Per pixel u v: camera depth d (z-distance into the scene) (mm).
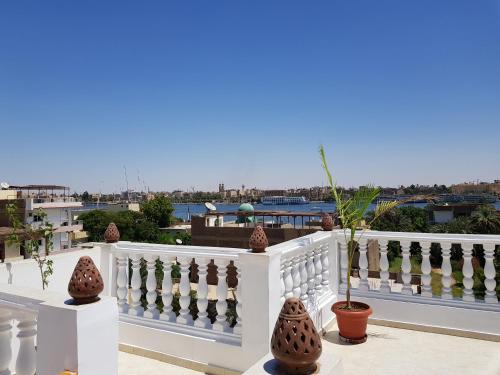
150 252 4535
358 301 5617
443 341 4742
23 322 2600
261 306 3666
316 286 5293
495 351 4406
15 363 2887
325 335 5035
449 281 5117
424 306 5141
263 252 3760
